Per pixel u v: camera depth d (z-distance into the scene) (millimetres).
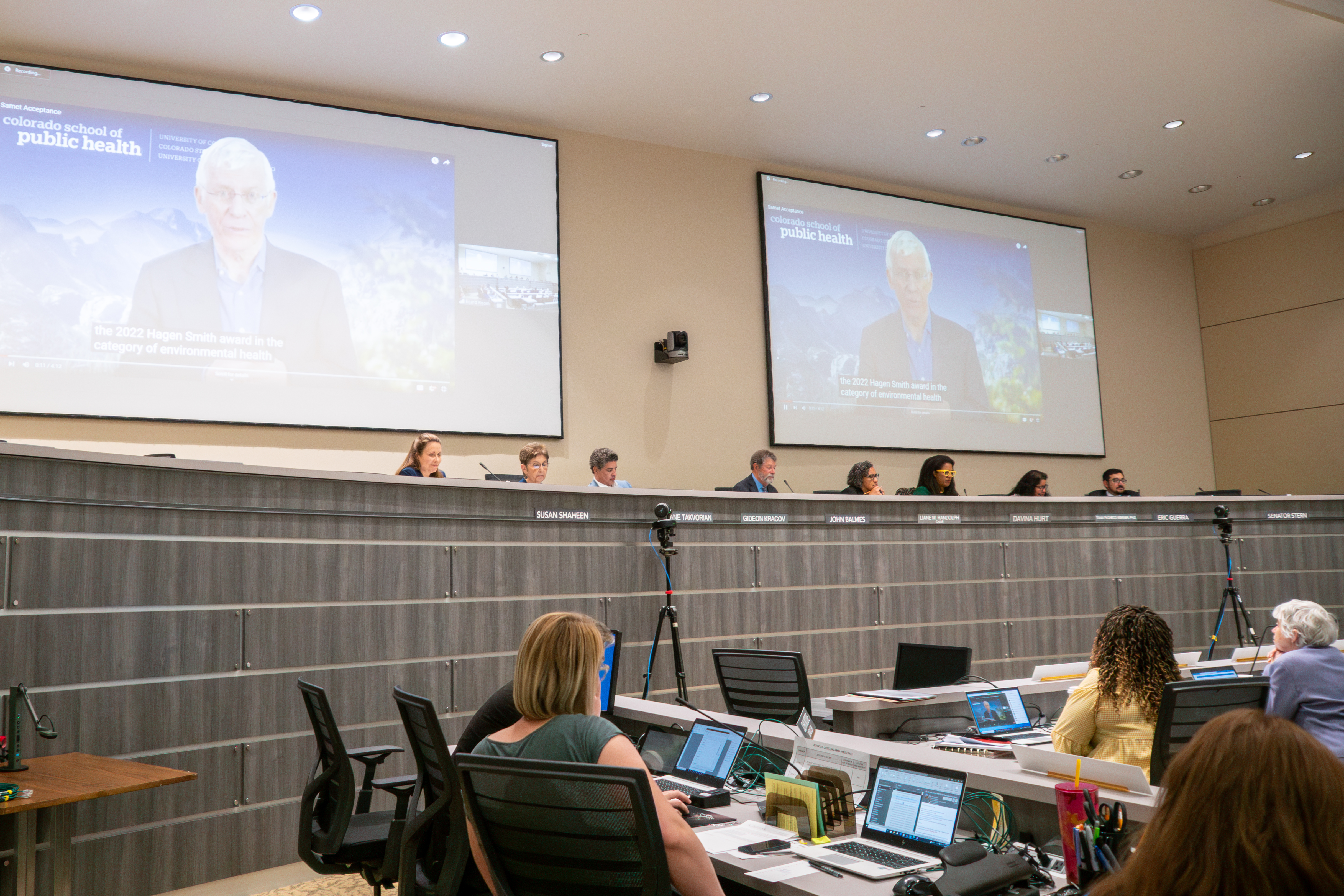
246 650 3959
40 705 3391
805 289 8195
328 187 6512
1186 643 6984
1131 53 6703
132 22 5660
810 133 7719
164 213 5996
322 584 4207
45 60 5812
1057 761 2182
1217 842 849
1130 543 6926
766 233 8086
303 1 5625
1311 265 9406
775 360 7980
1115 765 2062
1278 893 815
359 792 3797
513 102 6965
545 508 4965
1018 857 1884
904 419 8453
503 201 7082
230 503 3971
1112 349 9688
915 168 8438
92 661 3535
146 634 3688
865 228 8539
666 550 5176
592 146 7523
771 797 2309
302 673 4109
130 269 5855
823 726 3721
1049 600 6609
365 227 6590
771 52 6523
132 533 3684
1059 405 9227
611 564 5152
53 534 3473
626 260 7523
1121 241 9930
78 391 5637
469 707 4590
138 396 5789
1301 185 9148
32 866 2768
